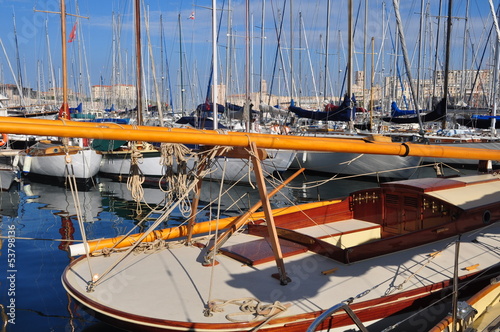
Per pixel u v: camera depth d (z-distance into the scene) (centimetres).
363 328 397
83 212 1478
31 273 846
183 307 505
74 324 631
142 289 552
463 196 773
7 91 3984
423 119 2014
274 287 555
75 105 3744
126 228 1245
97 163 2097
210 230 784
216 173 1969
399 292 538
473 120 2311
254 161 555
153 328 475
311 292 541
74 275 598
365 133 2153
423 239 688
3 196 1802
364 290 546
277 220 812
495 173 991
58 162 2038
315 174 2394
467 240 707
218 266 624
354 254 625
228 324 464
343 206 892
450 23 2258
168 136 461
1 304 697
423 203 774
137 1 1662
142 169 2089
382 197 841
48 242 1082
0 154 1970
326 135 2272
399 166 2005
